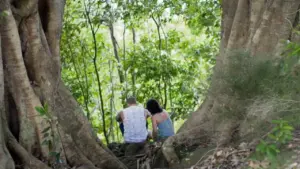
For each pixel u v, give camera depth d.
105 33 19.05
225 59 8.04
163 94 16.55
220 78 7.79
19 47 7.67
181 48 16.66
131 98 9.85
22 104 7.72
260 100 7.20
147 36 17.16
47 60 8.27
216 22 15.01
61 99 8.30
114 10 15.34
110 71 17.44
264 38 8.66
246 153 7.27
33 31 8.12
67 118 8.24
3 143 6.94
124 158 9.51
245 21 9.24
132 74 15.97
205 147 8.52
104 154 8.48
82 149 8.30
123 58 16.78
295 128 7.21
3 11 7.30
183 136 8.88
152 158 9.06
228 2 9.99
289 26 8.57
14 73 7.68
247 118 7.46
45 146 7.68
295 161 6.39
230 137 7.87
